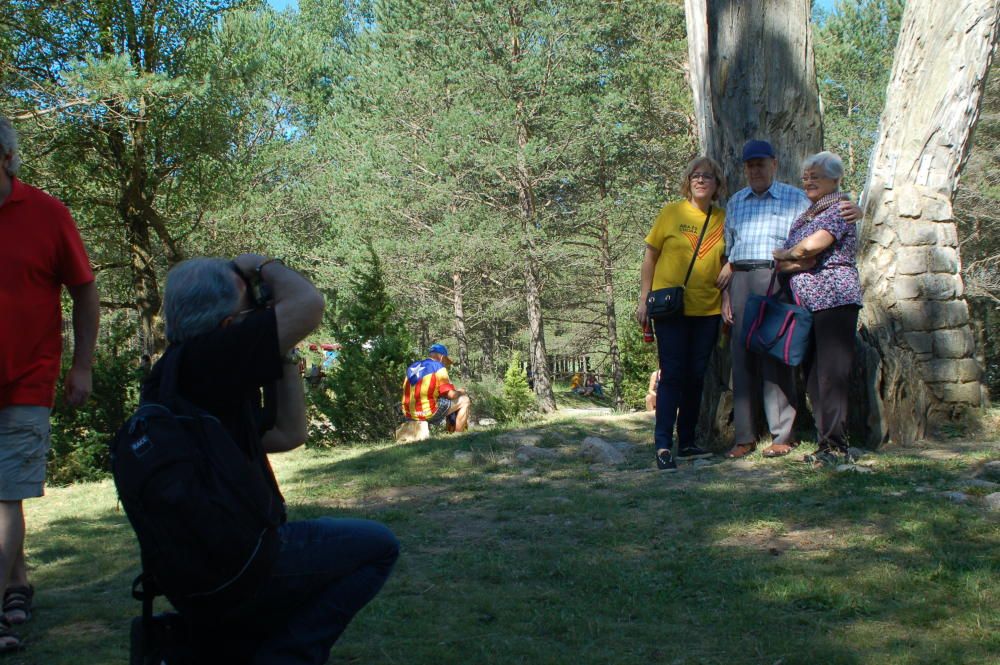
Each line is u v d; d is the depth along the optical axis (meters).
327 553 2.47
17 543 3.61
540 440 8.12
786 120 6.85
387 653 3.31
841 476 5.50
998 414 6.88
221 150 21.08
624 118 26.55
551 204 29.19
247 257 2.52
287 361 2.60
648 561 4.27
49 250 3.66
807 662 3.03
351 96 30.09
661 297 6.25
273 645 2.42
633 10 25.89
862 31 26.27
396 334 12.30
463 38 26.06
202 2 20.47
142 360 13.57
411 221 28.53
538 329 28.44
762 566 4.04
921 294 6.97
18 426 3.56
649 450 7.34
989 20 7.05
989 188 22.33
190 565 2.19
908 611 3.40
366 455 8.50
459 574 4.25
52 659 3.42
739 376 6.39
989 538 4.19
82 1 18.91
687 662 3.10
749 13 6.86
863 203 7.44
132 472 2.20
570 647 3.31
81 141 19.31
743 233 6.18
